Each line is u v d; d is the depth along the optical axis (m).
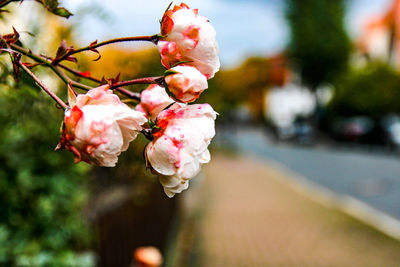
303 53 29.70
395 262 5.11
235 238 6.09
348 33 29.22
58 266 2.12
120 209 3.22
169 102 0.74
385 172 11.76
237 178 12.07
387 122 16.89
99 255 2.77
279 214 7.50
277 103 37.22
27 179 2.12
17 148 2.13
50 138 2.11
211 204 8.43
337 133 20.09
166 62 0.67
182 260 5.16
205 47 0.66
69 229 2.31
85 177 2.58
